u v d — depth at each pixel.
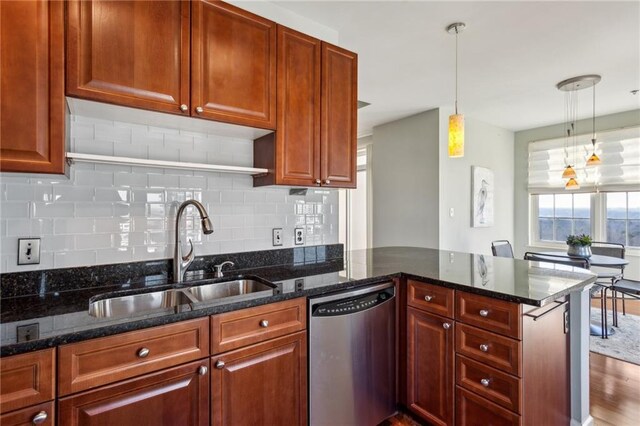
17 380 0.91
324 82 1.99
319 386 1.53
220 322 1.26
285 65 1.83
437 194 4.30
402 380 1.87
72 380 0.98
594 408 2.04
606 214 4.59
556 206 5.11
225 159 1.92
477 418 1.51
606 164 4.52
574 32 2.46
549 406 1.56
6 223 1.35
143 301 1.52
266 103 1.75
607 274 3.11
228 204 1.94
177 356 1.16
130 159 1.41
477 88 3.61
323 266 2.06
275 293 1.43
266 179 1.88
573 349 1.74
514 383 1.37
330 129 2.02
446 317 1.64
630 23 2.33
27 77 1.15
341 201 5.81
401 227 4.77
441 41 2.59
